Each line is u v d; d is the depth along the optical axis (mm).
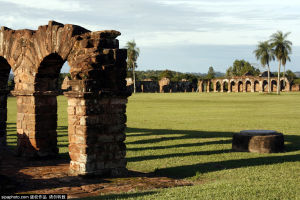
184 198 6402
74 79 9055
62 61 11086
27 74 11531
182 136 15336
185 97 56344
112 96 9203
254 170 9172
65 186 7844
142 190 7395
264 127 17812
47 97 11594
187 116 24359
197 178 8547
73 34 9469
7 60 12352
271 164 9922
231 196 6477
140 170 9711
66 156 11766
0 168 9852
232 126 18469
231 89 101500
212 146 12953
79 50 9227
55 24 10266
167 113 26875
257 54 77000
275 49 69812
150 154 11625
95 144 8930
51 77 11555
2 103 13375
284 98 49844
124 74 9508
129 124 19969
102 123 9086
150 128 18172
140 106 35000
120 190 7453
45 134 11516
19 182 8000
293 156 11023
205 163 10219
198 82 103938
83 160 8766
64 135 16172
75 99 9000
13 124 20906
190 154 11562
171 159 10836
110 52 9242
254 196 6480
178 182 8195
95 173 8812
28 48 11305
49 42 10250
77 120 8969
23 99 11727
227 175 8719
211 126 18641
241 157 10992
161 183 8086
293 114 24766
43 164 10477
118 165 9320
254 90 96562
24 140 11703
